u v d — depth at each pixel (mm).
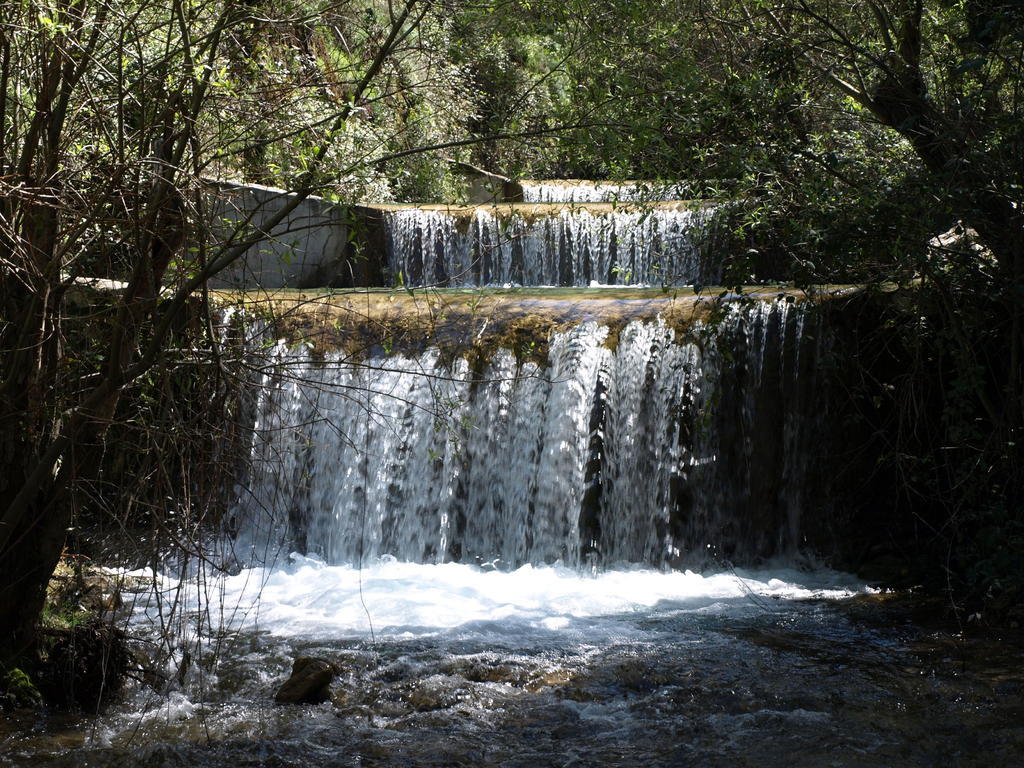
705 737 5711
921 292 7980
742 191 8133
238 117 5711
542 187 17922
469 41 6770
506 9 6918
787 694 6309
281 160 5871
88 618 6660
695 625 7918
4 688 5910
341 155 5676
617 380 10188
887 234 7742
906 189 7754
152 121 5434
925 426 9406
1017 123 7441
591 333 10320
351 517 10523
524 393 10336
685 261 14250
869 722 5871
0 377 5824
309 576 9617
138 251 5434
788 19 8852
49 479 5941
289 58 6031
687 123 7367
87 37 5570
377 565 10281
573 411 10141
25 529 5902
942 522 9578
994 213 7781
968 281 8102
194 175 5160
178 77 5258
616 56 7250
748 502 9984
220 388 5453
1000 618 7820
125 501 6066
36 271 5383
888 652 7148
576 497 10070
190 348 5531
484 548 10320
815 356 9805
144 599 7945
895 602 8570
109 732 5754
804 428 9906
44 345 5805
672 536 10008
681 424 10000
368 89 6316
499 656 7090
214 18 6008
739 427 9977
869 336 9555
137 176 5305
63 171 5629
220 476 5473
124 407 6727
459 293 11797
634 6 7066
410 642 7496
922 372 8641
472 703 6258
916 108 8367
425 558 10398
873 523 9852
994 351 8977
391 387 10586
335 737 5762
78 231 5453
